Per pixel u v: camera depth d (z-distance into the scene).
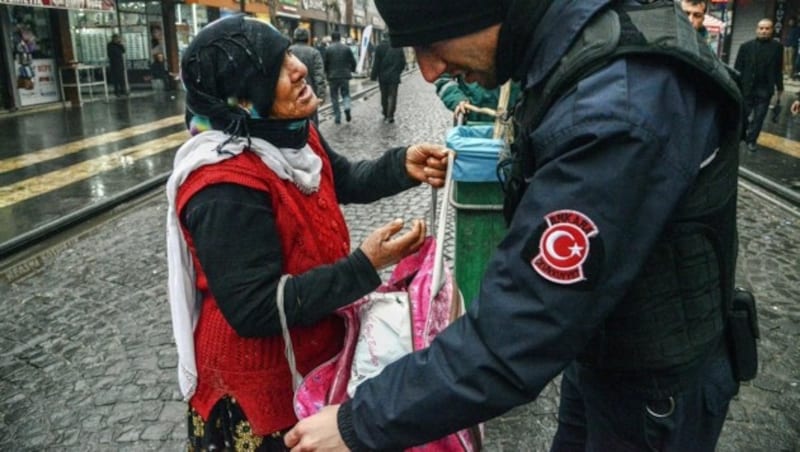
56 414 2.99
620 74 0.97
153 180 7.46
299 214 1.51
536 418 2.89
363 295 1.46
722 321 1.20
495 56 1.12
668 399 1.18
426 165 1.83
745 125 1.17
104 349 3.58
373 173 1.90
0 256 5.05
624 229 0.94
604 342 1.18
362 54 26.27
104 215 6.31
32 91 14.55
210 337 1.55
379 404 1.06
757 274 4.43
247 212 1.40
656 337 1.13
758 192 6.73
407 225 5.64
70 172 7.99
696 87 1.04
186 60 1.44
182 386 1.60
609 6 1.05
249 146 1.43
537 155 1.03
